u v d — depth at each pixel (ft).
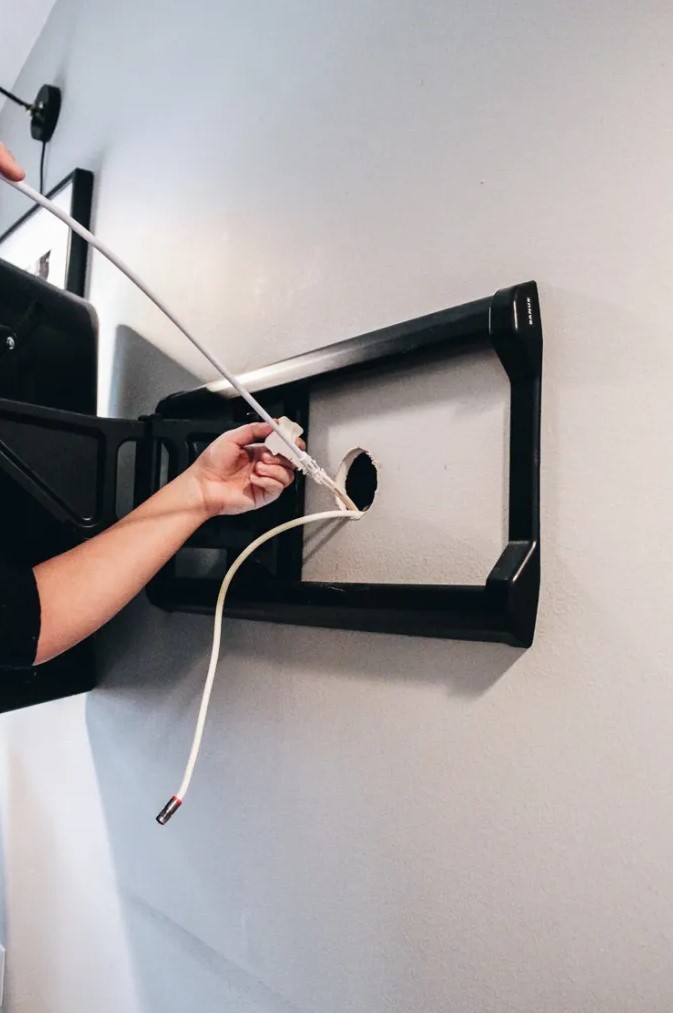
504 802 1.50
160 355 2.88
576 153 1.49
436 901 1.62
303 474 2.07
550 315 1.50
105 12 3.62
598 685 1.37
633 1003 1.27
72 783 3.34
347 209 2.02
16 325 2.63
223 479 2.01
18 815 4.09
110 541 1.88
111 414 3.21
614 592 1.36
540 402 1.49
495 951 1.49
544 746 1.44
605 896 1.32
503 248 1.61
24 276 2.66
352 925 1.82
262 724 2.17
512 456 1.50
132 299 3.10
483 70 1.69
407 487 1.77
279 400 2.12
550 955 1.39
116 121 3.40
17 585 1.68
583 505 1.42
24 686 2.85
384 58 1.95
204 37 2.76
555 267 1.51
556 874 1.40
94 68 3.70
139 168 3.15
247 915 2.17
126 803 2.86
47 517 2.48
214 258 2.59
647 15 1.39
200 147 2.72
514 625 1.42
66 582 1.79
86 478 2.27
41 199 1.38
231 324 2.47
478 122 1.69
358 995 1.78
